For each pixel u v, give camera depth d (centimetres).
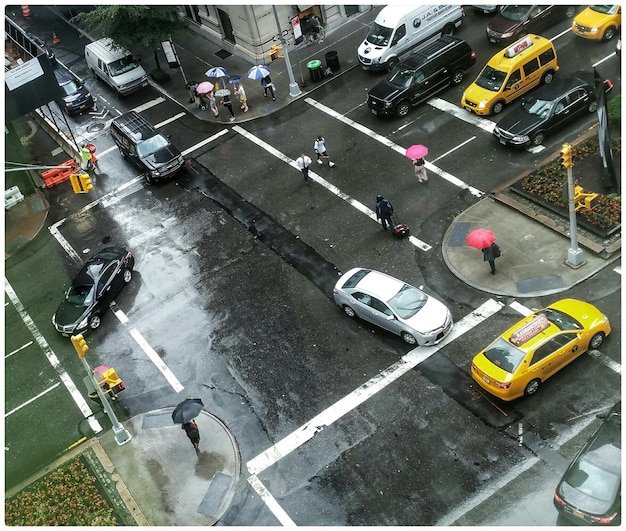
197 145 3459
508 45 3512
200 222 3034
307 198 3014
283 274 2720
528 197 2719
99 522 2097
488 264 2545
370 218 2850
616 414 1894
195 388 2409
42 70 3225
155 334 2622
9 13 5009
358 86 3559
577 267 2448
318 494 2048
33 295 2892
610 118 2869
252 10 3684
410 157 2841
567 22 3588
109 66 3859
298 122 3438
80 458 2280
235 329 2567
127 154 3372
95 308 2677
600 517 1747
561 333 2108
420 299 2362
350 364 2355
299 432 2206
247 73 3828
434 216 2781
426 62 3266
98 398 2366
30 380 2569
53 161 3606
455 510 1934
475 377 2152
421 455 2069
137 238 3033
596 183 2695
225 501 2083
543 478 1947
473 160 2975
